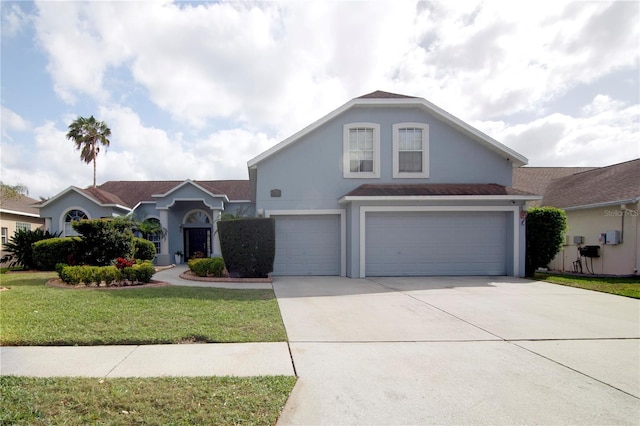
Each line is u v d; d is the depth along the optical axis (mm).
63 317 6059
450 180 13578
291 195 13102
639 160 15609
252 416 3057
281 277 12539
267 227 11844
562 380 3902
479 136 13281
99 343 4926
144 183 23938
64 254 15516
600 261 14492
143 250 16125
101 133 30406
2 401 3258
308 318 6477
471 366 4266
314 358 4480
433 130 13555
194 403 3248
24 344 4852
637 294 8898
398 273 12750
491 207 12562
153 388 3541
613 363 4410
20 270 15633
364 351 4754
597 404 3383
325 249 13203
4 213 19562
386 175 13398
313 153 13188
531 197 12219
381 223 12734
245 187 23500
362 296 8711
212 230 19766
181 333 5281
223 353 4621
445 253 12836
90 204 18078
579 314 6898
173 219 20672
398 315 6754
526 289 9859
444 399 3447
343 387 3680
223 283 10992
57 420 2963
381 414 3164
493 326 6023
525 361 4445
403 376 3963
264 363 4297
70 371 3998
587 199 15227
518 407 3311
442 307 7473
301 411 3203
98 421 2957
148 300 7570
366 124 13328
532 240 12734
